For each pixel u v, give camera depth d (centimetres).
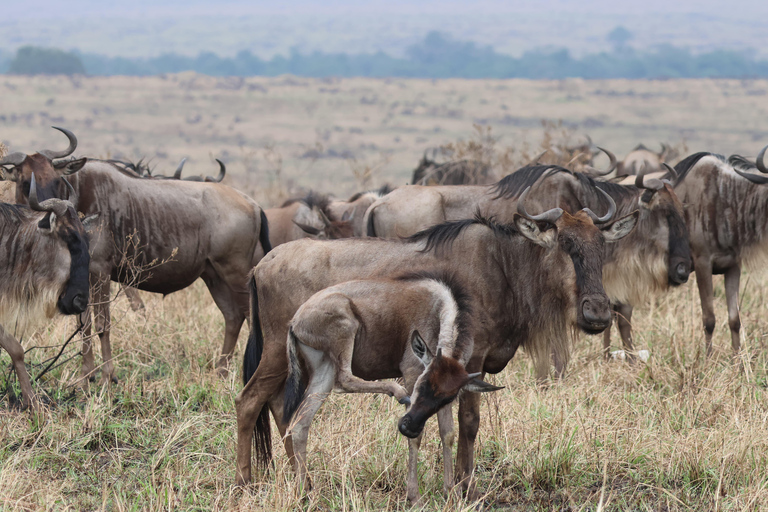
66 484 2036
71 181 2748
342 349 1933
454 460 2220
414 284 1984
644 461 2156
